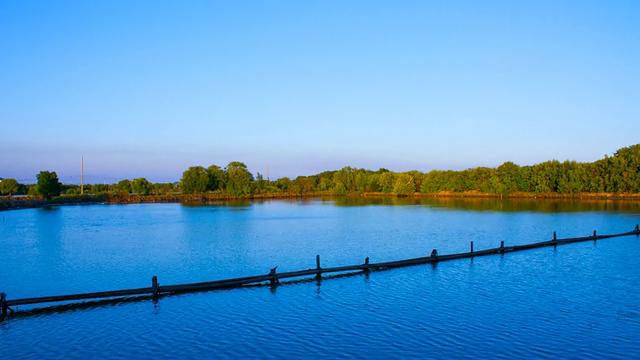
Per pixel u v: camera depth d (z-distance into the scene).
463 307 29.52
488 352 22.31
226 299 32.28
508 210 113.94
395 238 63.59
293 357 22.11
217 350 23.20
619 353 22.00
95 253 52.56
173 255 50.91
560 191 167.88
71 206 157.62
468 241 60.19
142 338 25.11
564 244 54.22
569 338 23.91
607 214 97.50
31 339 25.28
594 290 33.06
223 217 103.81
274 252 52.47
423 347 23.05
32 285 37.75
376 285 35.81
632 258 45.25
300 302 31.36
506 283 35.66
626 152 158.62
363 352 22.55
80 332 26.22
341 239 63.03
